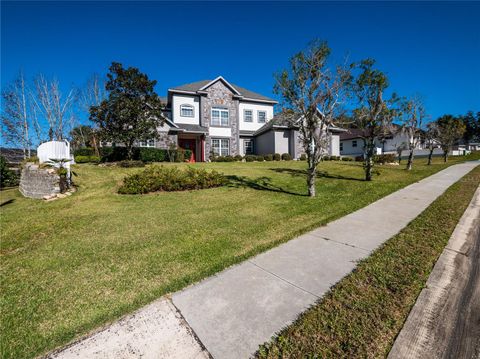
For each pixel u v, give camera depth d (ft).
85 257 12.81
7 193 34.04
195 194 28.30
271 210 21.30
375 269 10.76
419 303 8.50
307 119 26.96
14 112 80.43
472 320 7.65
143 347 6.96
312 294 9.17
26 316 8.40
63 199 26.76
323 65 26.68
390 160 62.44
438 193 25.63
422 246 12.90
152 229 16.93
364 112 35.70
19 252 13.66
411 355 6.51
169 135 65.87
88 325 7.91
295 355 6.57
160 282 10.28
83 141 93.81
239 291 9.48
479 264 11.03
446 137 66.85
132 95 48.98
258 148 81.66
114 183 33.42
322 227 16.56
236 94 77.71
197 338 7.22
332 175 41.91
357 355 6.54
